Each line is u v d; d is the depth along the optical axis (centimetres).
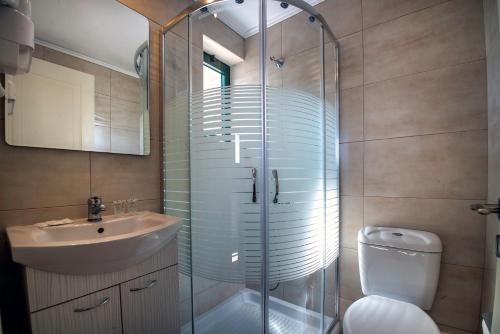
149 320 99
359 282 152
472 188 119
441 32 127
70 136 111
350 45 155
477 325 117
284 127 135
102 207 111
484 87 116
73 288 78
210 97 136
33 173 101
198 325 146
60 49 109
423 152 132
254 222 131
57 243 74
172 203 148
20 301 96
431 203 129
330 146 153
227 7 137
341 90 159
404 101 137
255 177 130
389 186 142
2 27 60
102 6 124
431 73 129
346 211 157
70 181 112
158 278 102
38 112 102
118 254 83
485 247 115
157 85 149
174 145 148
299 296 150
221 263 136
